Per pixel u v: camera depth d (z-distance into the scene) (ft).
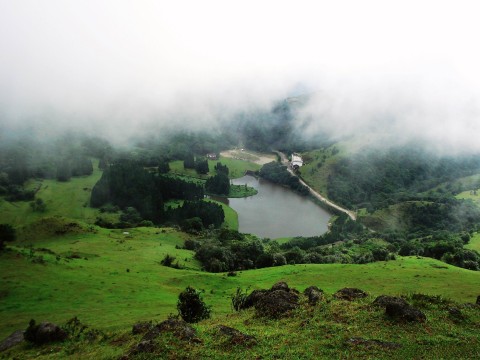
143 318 171.01
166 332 100.48
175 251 426.92
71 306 196.03
